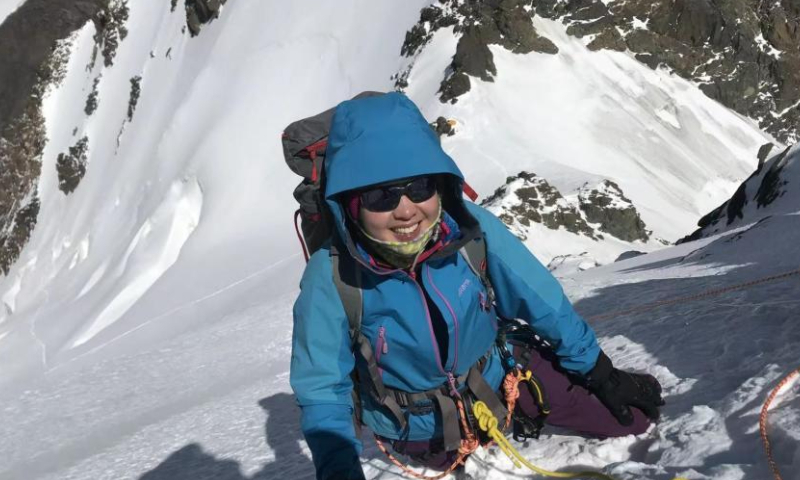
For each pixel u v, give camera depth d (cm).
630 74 6469
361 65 7325
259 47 7988
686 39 6669
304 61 7675
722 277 734
